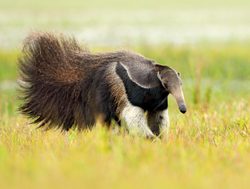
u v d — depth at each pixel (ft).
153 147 74.54
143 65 89.04
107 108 91.71
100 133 77.82
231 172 65.10
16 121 119.24
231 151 75.77
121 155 68.59
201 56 241.76
